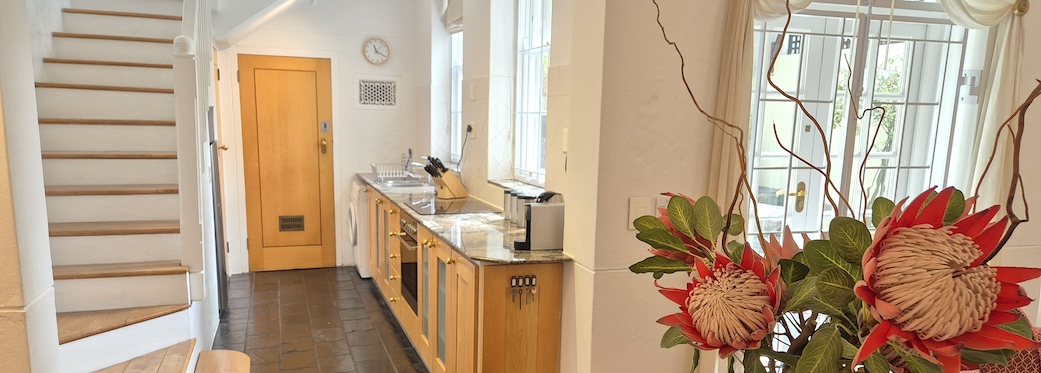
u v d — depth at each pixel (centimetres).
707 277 76
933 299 60
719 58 243
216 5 441
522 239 292
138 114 359
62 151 332
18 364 154
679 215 87
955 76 310
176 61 277
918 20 301
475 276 261
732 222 89
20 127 153
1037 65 277
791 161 304
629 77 232
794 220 310
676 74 238
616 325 247
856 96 300
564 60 284
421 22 553
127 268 282
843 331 78
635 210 241
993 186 278
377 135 564
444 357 315
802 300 75
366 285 514
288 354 369
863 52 296
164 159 330
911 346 62
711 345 73
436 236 310
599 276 242
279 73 529
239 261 544
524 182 402
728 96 239
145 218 316
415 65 568
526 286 262
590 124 239
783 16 243
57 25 383
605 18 226
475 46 439
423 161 556
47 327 166
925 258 61
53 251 284
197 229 289
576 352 257
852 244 73
